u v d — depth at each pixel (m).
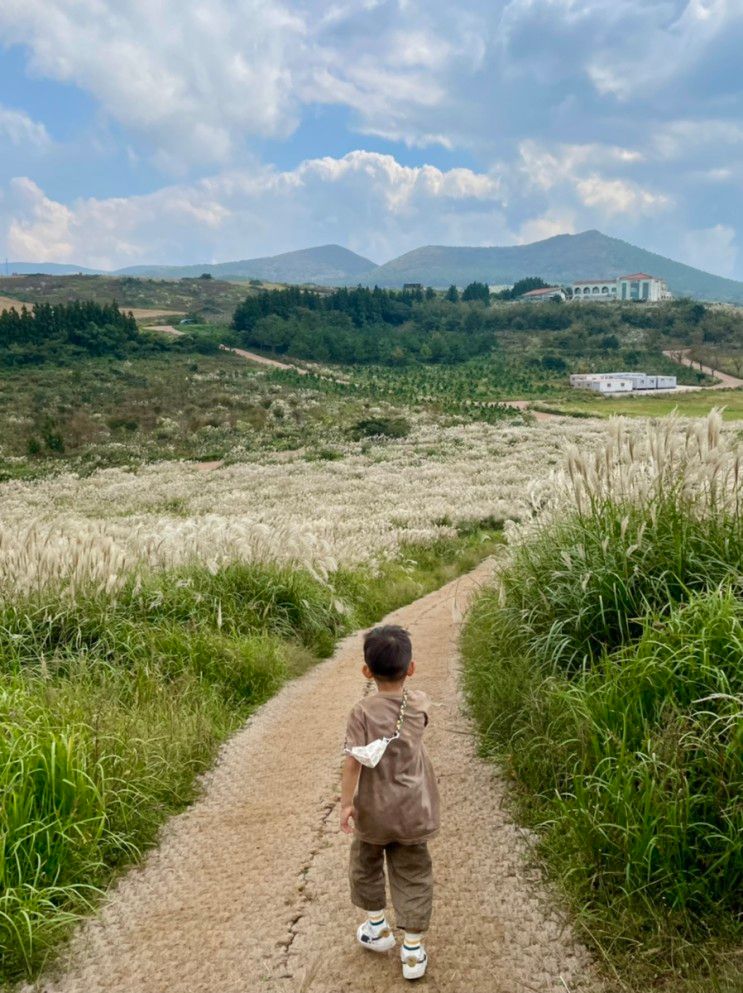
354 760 3.13
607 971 3.07
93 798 4.41
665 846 3.36
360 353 147.75
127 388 89.81
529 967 3.15
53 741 4.36
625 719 3.92
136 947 3.49
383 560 16.41
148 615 8.45
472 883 3.74
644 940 3.14
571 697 4.52
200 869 4.13
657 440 5.93
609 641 5.44
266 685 7.65
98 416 74.00
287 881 3.91
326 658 9.33
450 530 21.41
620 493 6.11
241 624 8.91
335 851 4.15
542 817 4.17
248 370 113.12
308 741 6.01
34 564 8.17
